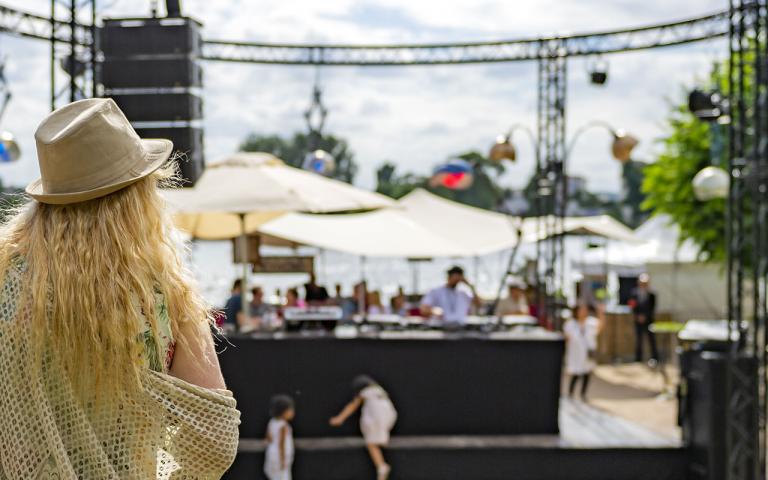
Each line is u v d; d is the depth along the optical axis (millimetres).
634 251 26031
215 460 1751
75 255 1723
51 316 1693
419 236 16984
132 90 8609
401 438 11188
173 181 1921
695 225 21422
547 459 10656
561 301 16641
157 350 1732
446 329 12055
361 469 10625
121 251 1734
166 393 1707
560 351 11438
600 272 26031
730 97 9531
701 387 10258
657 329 20703
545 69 15977
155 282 1755
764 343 9578
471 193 59750
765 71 9477
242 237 12539
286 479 9414
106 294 1699
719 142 19578
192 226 14227
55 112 1806
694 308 25453
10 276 1750
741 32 9430
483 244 19688
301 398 11188
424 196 21422
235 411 1772
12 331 1711
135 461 1704
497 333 11844
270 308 16766
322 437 11180
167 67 8562
